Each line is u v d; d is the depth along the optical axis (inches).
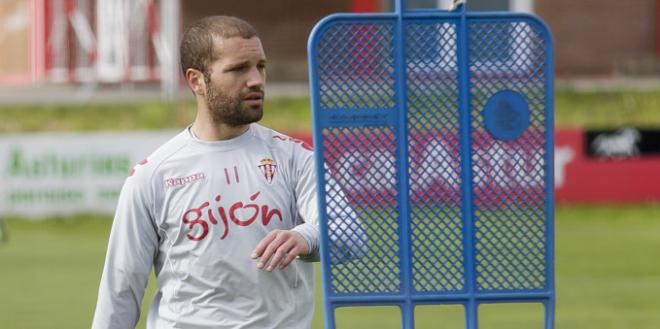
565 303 1722.4
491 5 3814.0
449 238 692.1
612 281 1914.4
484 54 687.7
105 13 3366.1
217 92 653.3
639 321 1578.5
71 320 1577.3
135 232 672.4
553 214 691.4
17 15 3772.1
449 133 689.6
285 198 670.5
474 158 692.1
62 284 1879.9
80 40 3398.1
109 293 680.4
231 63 649.0
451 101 687.7
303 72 3757.4
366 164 685.3
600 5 3863.2
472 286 691.4
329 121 681.6
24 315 1611.7
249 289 663.8
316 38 678.5
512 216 693.9
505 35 687.7
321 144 677.3
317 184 668.7
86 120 3125.0
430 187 689.0
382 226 687.7
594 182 2751.0
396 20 682.8
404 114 684.1
